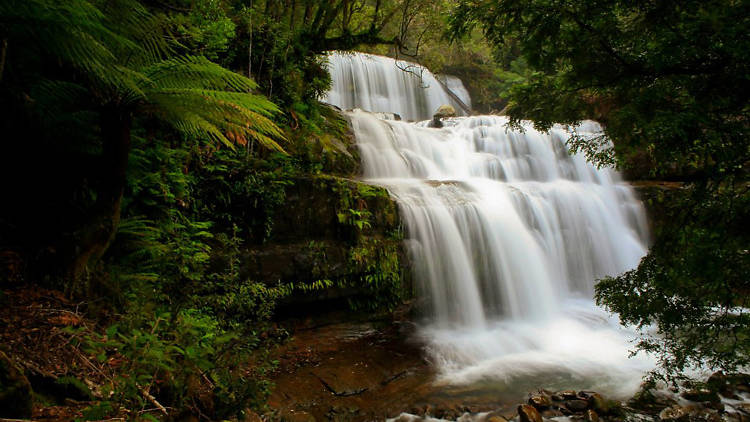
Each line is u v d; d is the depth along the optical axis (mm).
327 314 6734
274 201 6191
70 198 3906
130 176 4410
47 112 3582
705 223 3340
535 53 3527
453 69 23953
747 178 3111
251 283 5688
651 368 6008
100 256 3750
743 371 5516
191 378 2799
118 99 3328
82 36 2541
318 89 10352
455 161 12172
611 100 3646
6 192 3672
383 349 6230
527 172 12734
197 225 5246
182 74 3611
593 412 4742
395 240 7312
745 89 2725
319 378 5113
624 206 11406
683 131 2684
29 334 2768
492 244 8430
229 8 8141
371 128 11258
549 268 9250
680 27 2826
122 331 2969
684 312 3594
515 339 7070
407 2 10016
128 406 2293
